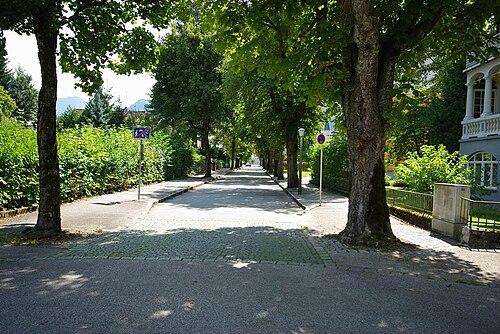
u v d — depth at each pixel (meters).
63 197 14.87
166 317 4.44
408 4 8.34
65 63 10.99
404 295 5.42
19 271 6.17
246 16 10.12
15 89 57.22
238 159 101.25
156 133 33.78
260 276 6.14
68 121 50.91
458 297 5.39
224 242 8.76
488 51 10.26
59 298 4.98
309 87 8.86
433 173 14.18
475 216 11.72
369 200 8.70
